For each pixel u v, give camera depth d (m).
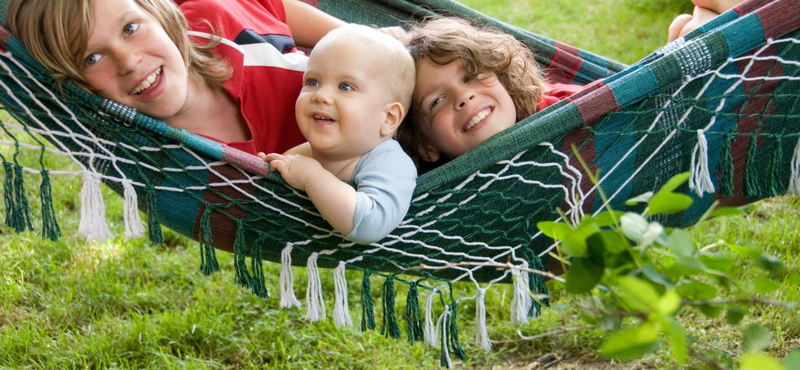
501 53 1.86
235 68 1.87
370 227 1.53
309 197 1.55
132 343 2.62
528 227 1.73
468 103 1.82
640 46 4.92
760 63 1.67
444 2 2.43
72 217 3.36
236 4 2.02
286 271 1.68
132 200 1.58
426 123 1.89
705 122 1.70
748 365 0.83
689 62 1.62
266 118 1.93
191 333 2.68
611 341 0.88
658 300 0.85
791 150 1.81
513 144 1.62
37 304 2.88
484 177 1.65
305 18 2.24
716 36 1.63
